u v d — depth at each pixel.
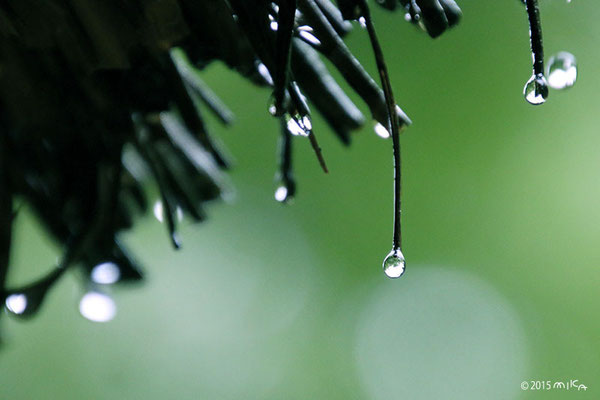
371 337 2.44
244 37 0.67
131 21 0.67
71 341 2.11
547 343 2.13
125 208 0.73
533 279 2.13
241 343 2.39
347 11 0.66
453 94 1.99
